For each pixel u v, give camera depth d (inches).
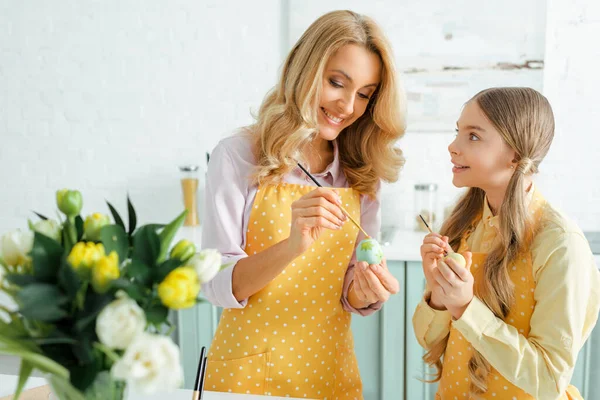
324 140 54.2
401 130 51.5
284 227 49.9
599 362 76.3
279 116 49.1
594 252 84.3
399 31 103.5
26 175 117.6
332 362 51.5
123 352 24.8
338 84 47.9
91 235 27.7
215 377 49.9
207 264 25.8
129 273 25.2
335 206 43.9
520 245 43.9
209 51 109.9
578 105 99.8
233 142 51.1
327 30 47.0
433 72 103.3
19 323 26.0
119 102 113.4
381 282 47.6
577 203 101.7
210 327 86.8
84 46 112.8
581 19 98.0
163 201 114.5
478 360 44.9
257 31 108.3
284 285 49.4
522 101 44.9
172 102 112.1
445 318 48.2
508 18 99.8
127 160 114.7
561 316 41.1
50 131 115.9
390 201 108.0
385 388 83.4
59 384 24.8
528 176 45.9
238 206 49.4
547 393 41.1
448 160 105.3
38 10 113.1
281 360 49.4
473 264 47.6
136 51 111.7
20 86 115.4
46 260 25.2
